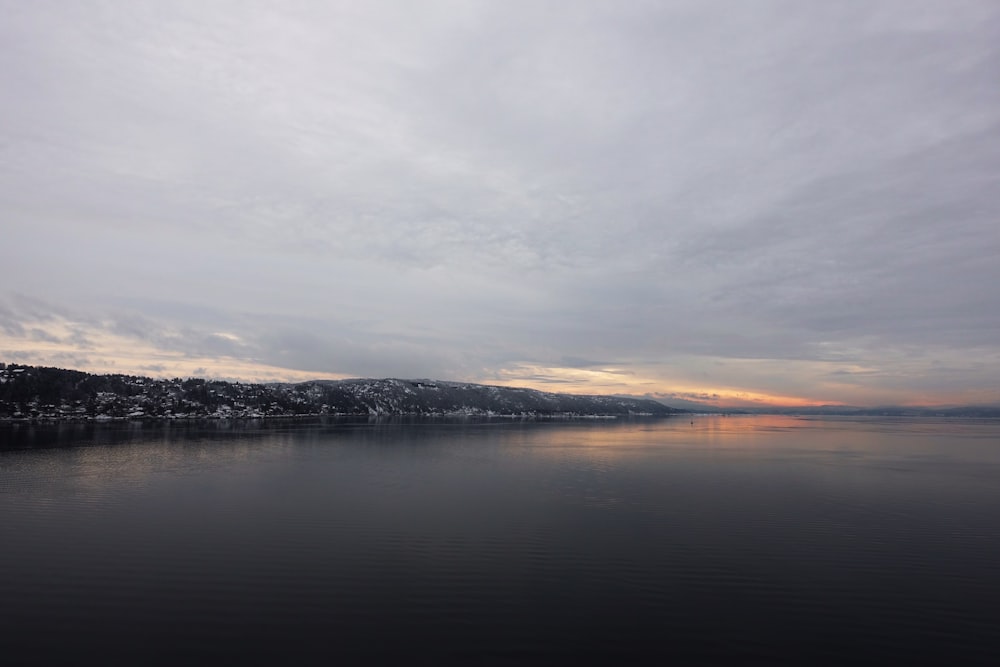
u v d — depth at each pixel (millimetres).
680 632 21078
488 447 97438
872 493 48750
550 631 21031
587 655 19312
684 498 45844
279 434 124000
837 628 21547
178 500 43531
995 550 31125
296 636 20406
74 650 19266
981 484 54156
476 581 25953
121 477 55031
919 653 19766
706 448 97938
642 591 24938
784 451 92062
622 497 46219
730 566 28250
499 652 19453
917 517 38969
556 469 65188
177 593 24203
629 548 31172
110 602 23188
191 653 19141
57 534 32938
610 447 99250
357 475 58625
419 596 24141
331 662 18656
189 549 30250
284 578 26094
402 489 49625
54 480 52594
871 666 18875
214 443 96000
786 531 34906
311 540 32250
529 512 40000
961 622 22125
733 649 19875
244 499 44219
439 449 92250
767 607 23344
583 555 29859
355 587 25094
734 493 48406
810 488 51250
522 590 24906
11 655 18875
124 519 36875
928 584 25984
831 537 33625
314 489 49312
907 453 89688
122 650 19297
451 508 41312
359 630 20953
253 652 19250
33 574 26219
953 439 132375
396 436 125812
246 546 30938
